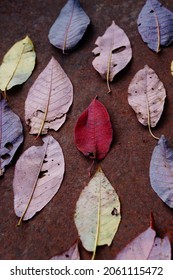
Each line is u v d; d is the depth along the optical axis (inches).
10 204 13.4
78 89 15.1
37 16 17.0
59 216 13.0
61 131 14.4
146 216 12.6
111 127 13.7
